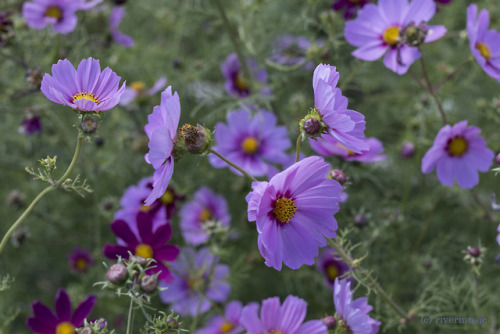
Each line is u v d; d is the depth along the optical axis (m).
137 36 1.29
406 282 1.12
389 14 0.90
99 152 1.17
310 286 1.12
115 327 1.10
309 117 0.74
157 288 0.74
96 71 0.76
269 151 1.04
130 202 1.01
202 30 1.40
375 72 1.25
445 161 0.92
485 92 1.26
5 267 1.21
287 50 1.15
